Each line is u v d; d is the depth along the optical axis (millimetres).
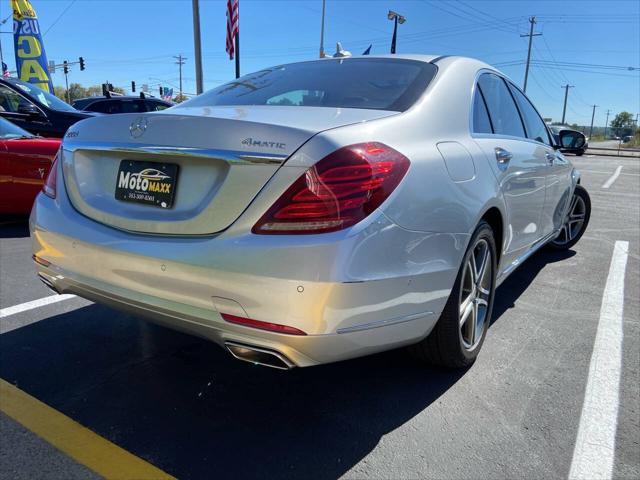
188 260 1998
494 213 2887
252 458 2135
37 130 8602
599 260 5266
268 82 3016
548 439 2264
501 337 3295
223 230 1977
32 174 5848
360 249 1886
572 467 2088
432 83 2674
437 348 2637
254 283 1881
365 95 2602
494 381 2748
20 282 4133
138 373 2793
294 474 2043
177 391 2629
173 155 2115
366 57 3123
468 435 2289
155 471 2047
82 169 2488
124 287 2227
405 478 2023
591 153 40219
